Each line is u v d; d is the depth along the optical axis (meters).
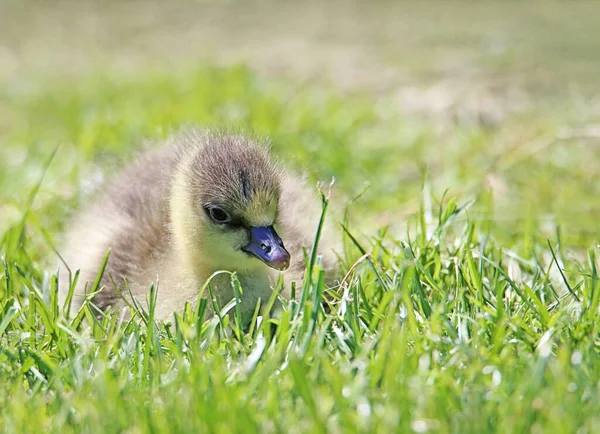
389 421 7.05
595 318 8.92
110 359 8.84
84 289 10.93
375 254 11.28
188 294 10.88
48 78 25.91
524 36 26.30
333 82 22.86
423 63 24.06
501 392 7.55
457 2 31.27
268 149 11.94
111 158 16.66
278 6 32.53
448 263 10.84
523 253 12.00
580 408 7.26
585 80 21.86
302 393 7.31
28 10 33.12
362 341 8.91
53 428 7.37
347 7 31.64
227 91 21.16
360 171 16.23
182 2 33.56
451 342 8.51
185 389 7.75
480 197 14.47
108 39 29.92
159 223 11.64
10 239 12.17
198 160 11.08
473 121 19.06
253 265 10.80
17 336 9.23
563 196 15.18
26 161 17.30
